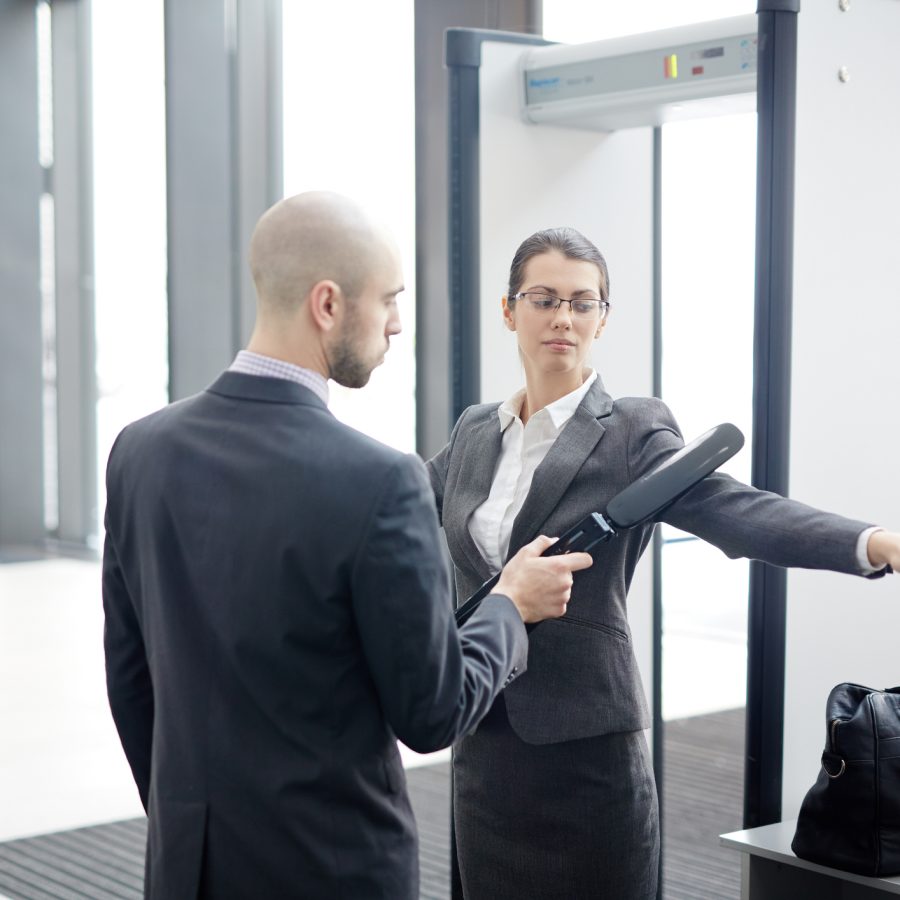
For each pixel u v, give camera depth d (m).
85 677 5.71
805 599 2.23
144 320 8.26
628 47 2.55
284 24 6.96
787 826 2.20
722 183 4.36
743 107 2.56
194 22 7.14
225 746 1.42
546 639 1.90
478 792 2.00
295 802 1.40
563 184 2.75
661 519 1.88
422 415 5.65
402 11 5.95
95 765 4.52
